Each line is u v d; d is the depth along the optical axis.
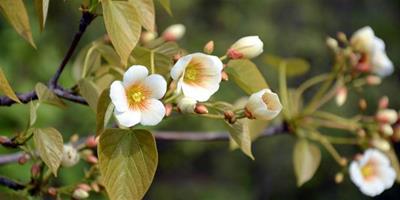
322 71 4.37
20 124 2.23
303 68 1.27
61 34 3.36
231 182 4.37
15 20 0.80
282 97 1.25
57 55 2.94
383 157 1.24
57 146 0.88
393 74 4.34
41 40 2.86
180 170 4.36
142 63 0.92
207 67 0.87
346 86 1.36
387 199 4.26
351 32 4.67
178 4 3.93
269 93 0.90
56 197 1.03
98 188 1.04
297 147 1.25
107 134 0.84
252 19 4.30
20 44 2.76
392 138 1.25
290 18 4.50
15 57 2.75
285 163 4.30
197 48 4.11
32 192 1.02
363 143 1.26
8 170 2.02
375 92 4.13
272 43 4.32
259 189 4.33
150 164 0.84
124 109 0.83
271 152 4.30
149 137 0.84
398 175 1.26
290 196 4.32
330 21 4.62
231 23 4.25
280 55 4.40
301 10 4.50
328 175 4.20
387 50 4.52
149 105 0.85
